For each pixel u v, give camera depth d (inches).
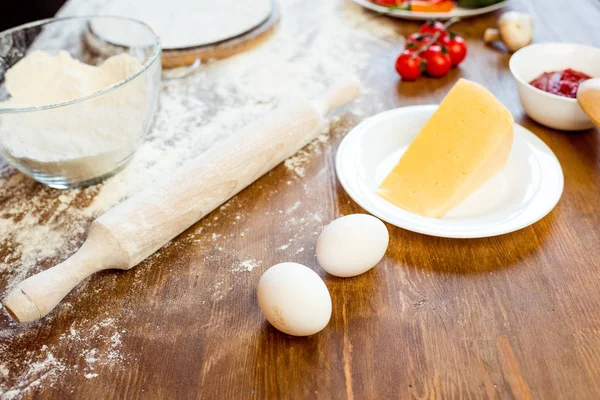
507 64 32.2
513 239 21.8
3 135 22.1
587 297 19.8
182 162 25.8
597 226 22.1
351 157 24.1
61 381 18.2
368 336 18.9
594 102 23.4
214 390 17.8
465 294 20.0
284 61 32.9
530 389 17.5
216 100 29.7
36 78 25.3
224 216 23.2
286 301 18.0
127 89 23.3
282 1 40.2
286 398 17.6
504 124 22.5
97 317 19.8
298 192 24.1
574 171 24.6
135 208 20.9
